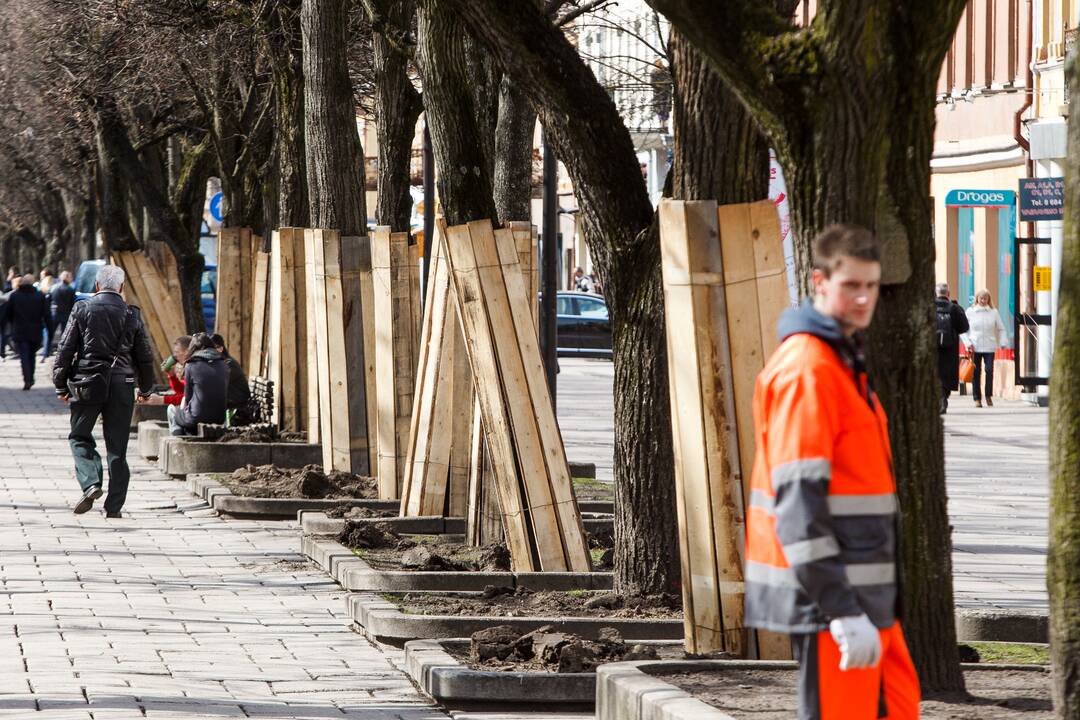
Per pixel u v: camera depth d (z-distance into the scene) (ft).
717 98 77.30
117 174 231.50
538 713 70.18
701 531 71.26
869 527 43.37
